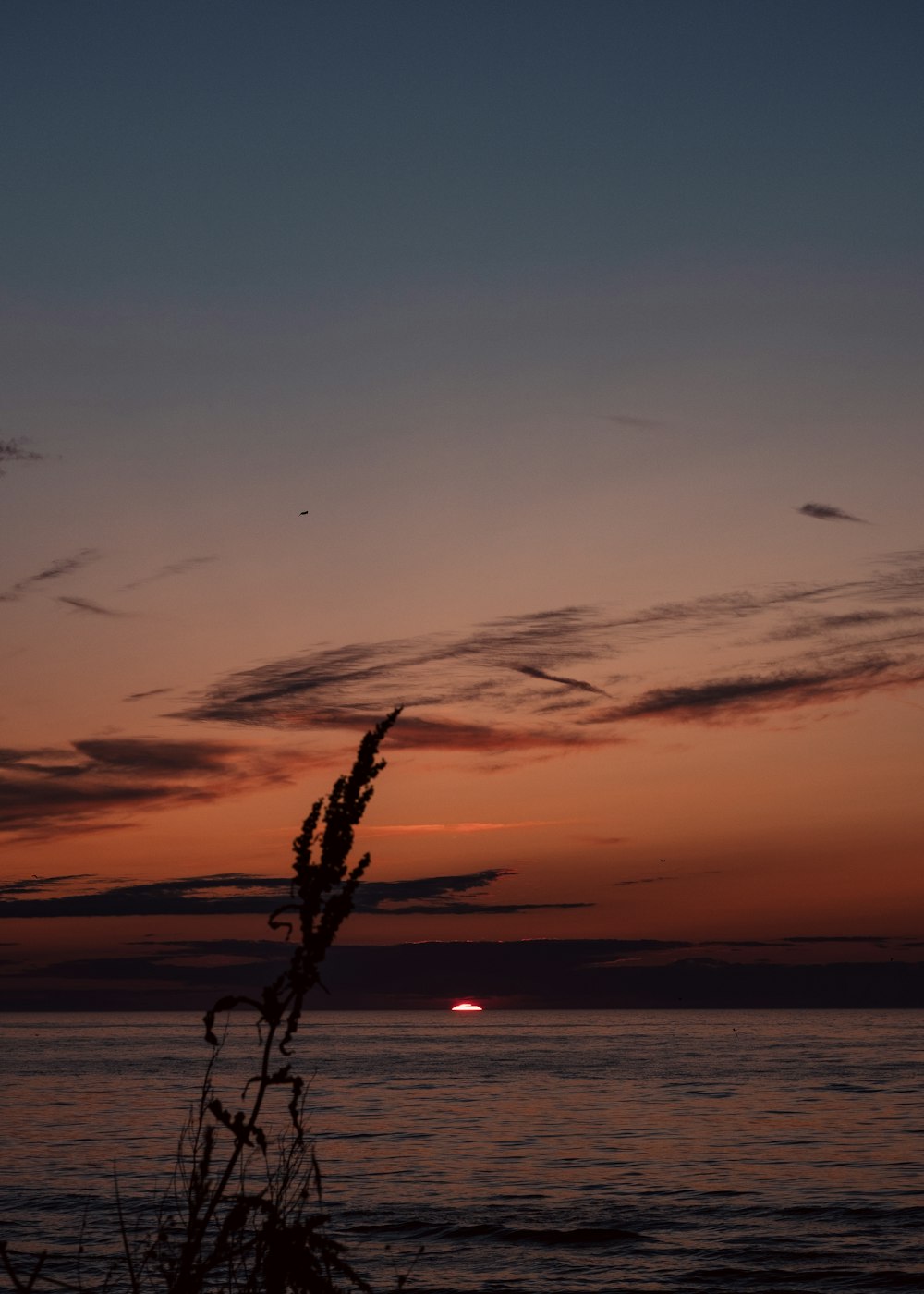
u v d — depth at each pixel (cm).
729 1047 18225
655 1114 6850
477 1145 5234
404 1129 5938
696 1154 4922
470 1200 3644
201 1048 17275
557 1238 3044
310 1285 269
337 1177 4181
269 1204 273
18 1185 3650
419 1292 2427
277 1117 3353
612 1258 2816
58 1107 6950
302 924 267
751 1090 8769
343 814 269
